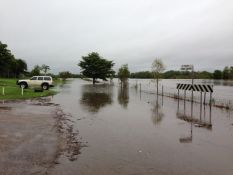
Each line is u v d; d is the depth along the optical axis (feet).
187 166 23.29
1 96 80.84
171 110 58.23
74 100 78.64
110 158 25.07
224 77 350.84
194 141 31.71
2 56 178.29
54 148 27.89
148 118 47.55
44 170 21.76
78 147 28.50
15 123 40.60
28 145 28.71
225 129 38.52
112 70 228.43
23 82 119.85
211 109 60.08
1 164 22.84
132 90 132.36
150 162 24.16
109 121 44.19
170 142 31.12
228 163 24.16
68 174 21.12
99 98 86.07
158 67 119.75
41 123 41.22
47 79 121.19
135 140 31.78
